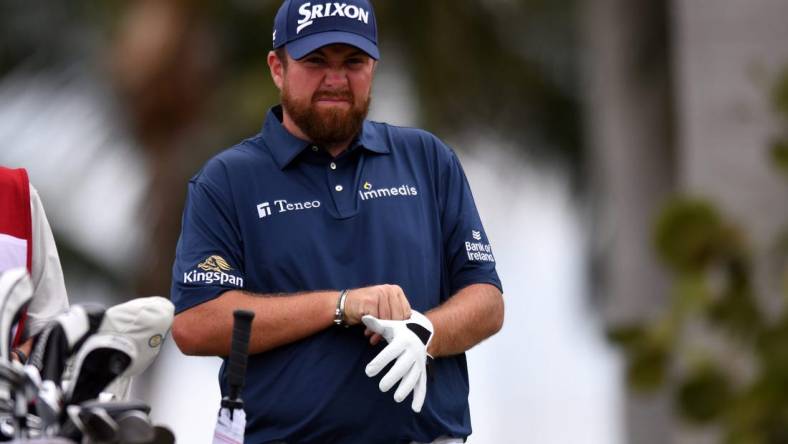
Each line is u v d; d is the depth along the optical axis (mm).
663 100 52156
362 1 19203
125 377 15906
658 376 28047
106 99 66625
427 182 19875
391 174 19641
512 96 64250
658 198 51938
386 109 60594
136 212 60625
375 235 19234
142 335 15734
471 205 20250
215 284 19016
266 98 60469
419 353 18172
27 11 71875
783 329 27719
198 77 59188
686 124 36656
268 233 19188
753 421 27328
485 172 67812
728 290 28000
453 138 61281
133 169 63281
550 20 67625
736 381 28062
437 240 19719
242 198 19281
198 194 19438
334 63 19031
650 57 52156
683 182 37375
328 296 18578
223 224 19266
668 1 51719
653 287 51531
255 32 62938
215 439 17281
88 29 70750
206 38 60125
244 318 17172
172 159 59531
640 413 50625
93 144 67938
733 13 35562
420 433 19000
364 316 18312
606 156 53375
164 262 60094
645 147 52188
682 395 27812
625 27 52250
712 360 27891
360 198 19328
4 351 15297
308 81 19031
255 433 19078
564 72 67688
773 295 28297
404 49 58562
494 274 20031
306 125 19094
